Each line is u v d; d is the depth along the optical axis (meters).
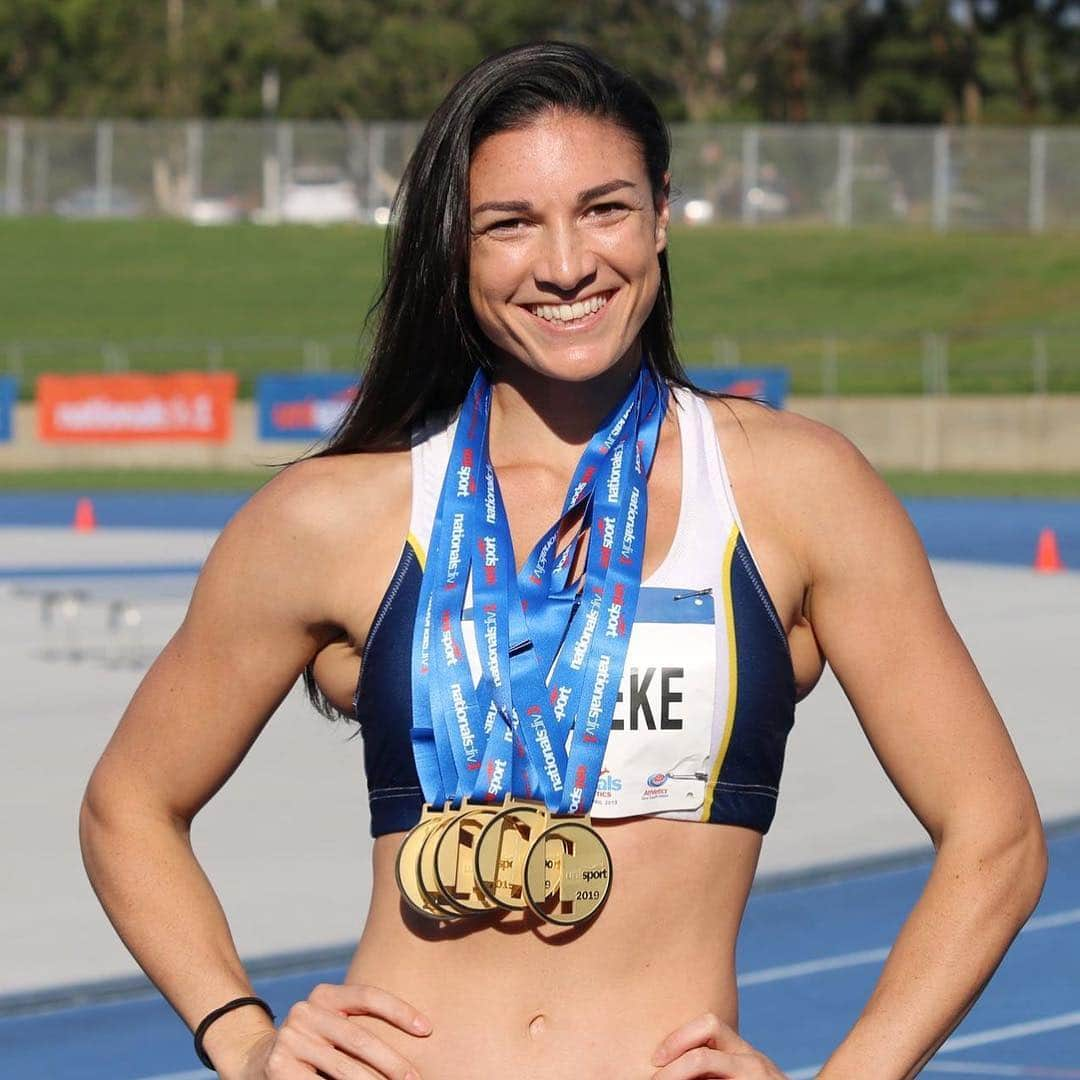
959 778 3.09
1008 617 20.64
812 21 90.31
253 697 3.31
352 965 3.23
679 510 3.19
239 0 97.38
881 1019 2.97
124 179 68.19
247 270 61.41
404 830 3.15
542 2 89.81
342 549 3.22
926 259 59.94
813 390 46.91
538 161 3.13
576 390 3.27
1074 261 58.97
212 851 10.80
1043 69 90.75
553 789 3.07
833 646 3.16
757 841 3.16
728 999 3.15
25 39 95.00
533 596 3.19
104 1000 8.43
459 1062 3.06
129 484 39.84
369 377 3.35
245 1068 3.12
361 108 91.00
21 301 57.97
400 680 3.15
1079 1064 7.73
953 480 40.44
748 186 64.81
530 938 3.08
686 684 3.07
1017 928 3.05
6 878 10.28
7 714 15.29
